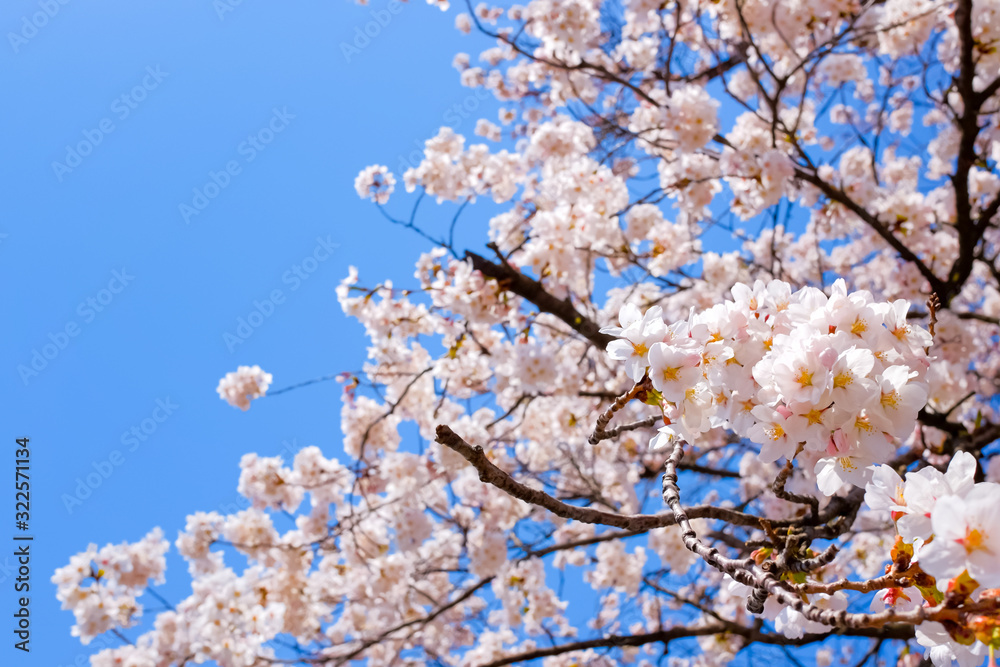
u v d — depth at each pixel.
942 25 6.34
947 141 6.99
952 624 1.17
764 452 1.70
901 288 6.16
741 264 6.83
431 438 6.61
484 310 5.63
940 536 1.15
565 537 7.65
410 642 7.15
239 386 6.59
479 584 6.30
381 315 6.05
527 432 7.28
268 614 5.70
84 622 5.80
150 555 6.20
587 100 6.79
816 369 1.61
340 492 6.91
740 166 5.36
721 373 1.82
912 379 1.70
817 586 1.45
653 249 6.51
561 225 5.78
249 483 6.71
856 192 5.99
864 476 1.64
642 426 2.15
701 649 7.69
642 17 6.23
